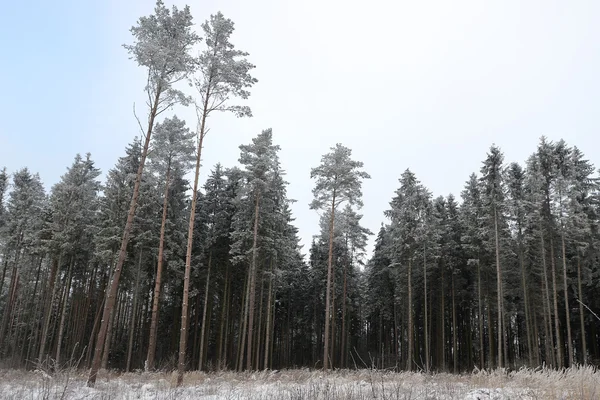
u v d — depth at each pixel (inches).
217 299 1648.6
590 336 1566.2
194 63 686.5
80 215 1254.3
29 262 1533.0
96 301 1633.9
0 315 1798.7
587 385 305.1
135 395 429.7
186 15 655.8
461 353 1811.0
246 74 711.1
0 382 510.6
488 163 1259.2
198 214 1362.0
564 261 1167.0
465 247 1414.9
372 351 2188.7
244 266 1445.6
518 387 402.9
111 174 1168.8
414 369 1651.1
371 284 1861.5
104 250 1082.1
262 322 1752.0
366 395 344.2
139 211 1152.8
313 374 709.9
